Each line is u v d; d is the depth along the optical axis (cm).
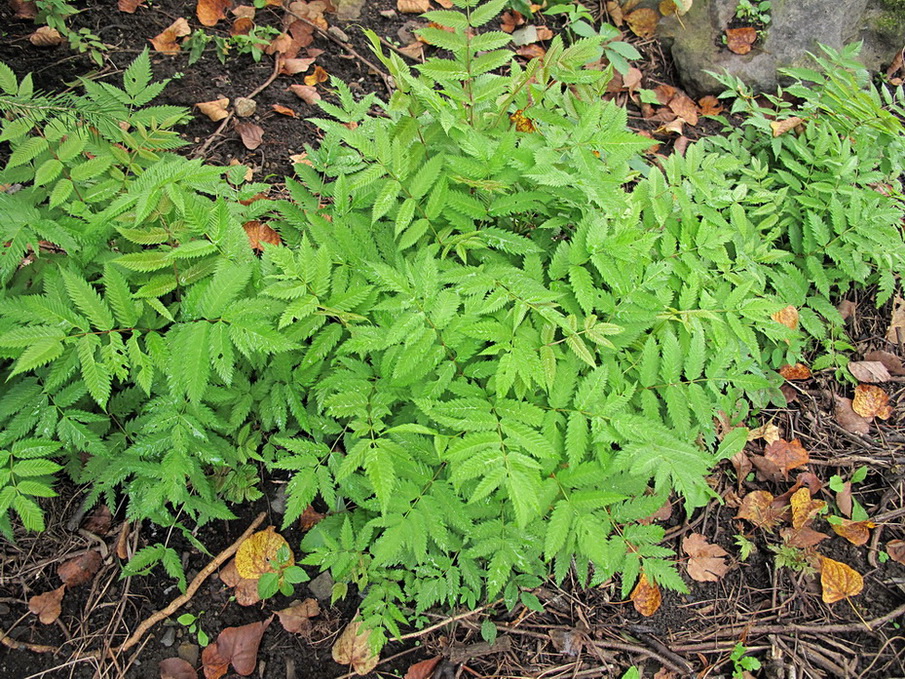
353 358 85
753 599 97
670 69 144
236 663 87
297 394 85
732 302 86
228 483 91
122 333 77
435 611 91
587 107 90
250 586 91
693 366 83
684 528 101
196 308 72
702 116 138
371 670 88
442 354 77
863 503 104
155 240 76
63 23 121
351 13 139
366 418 76
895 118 108
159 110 94
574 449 77
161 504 85
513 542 80
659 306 83
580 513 76
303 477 80
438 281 78
